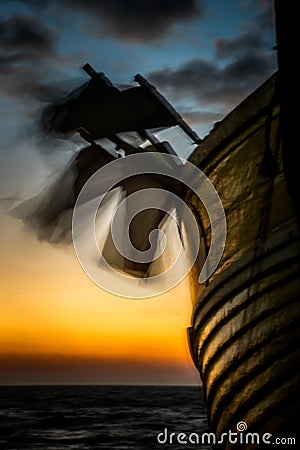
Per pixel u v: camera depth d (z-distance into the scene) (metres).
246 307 6.24
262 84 6.46
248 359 6.18
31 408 70.31
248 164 6.55
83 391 144.50
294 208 5.91
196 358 7.39
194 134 7.45
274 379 5.95
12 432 44.00
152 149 7.60
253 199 6.45
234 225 6.61
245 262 6.32
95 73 7.55
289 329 5.88
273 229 6.20
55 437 41.28
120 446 36.69
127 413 61.81
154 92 7.50
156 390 152.88
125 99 7.55
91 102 7.58
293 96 5.67
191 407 75.44
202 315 6.81
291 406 5.84
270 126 6.36
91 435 42.12
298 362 5.82
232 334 6.35
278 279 6.01
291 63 5.64
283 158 5.86
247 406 6.20
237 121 6.63
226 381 6.44
